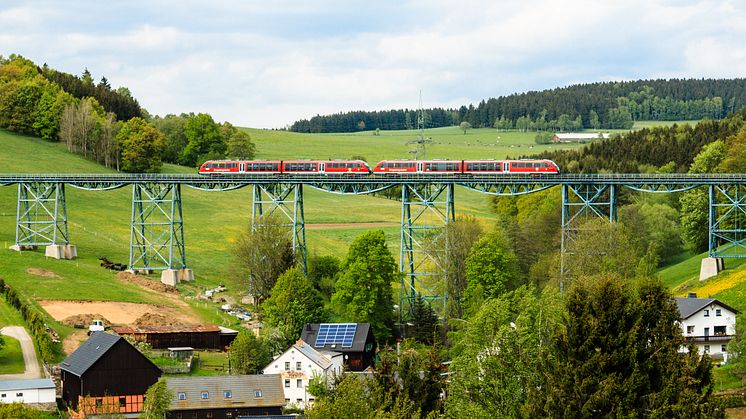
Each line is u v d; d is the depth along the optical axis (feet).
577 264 568.00
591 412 307.58
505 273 592.19
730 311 500.74
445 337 567.18
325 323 549.95
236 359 481.05
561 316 334.03
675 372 315.17
